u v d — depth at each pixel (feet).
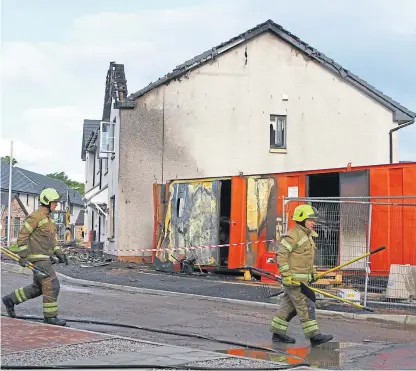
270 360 25.18
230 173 77.25
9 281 51.85
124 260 73.61
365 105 80.84
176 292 46.55
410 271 41.55
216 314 37.60
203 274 59.36
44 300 30.76
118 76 79.36
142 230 74.43
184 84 76.95
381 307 40.50
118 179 74.59
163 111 76.13
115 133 78.79
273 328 29.91
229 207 64.90
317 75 80.12
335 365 24.95
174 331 31.37
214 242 59.88
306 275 29.43
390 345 29.45
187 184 62.49
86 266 66.28
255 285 50.72
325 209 49.57
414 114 80.94
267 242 55.72
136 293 47.29
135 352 24.61
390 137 80.79
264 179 56.49
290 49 79.66
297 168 79.00
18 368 21.56
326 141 79.87
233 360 23.97
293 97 79.46
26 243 30.53
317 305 40.42
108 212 83.25
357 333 32.71
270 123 79.05
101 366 22.00
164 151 75.77
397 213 48.01
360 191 50.14
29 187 168.25
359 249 47.62
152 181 75.20
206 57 77.00
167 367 22.26
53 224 31.40
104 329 31.40
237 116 77.92
